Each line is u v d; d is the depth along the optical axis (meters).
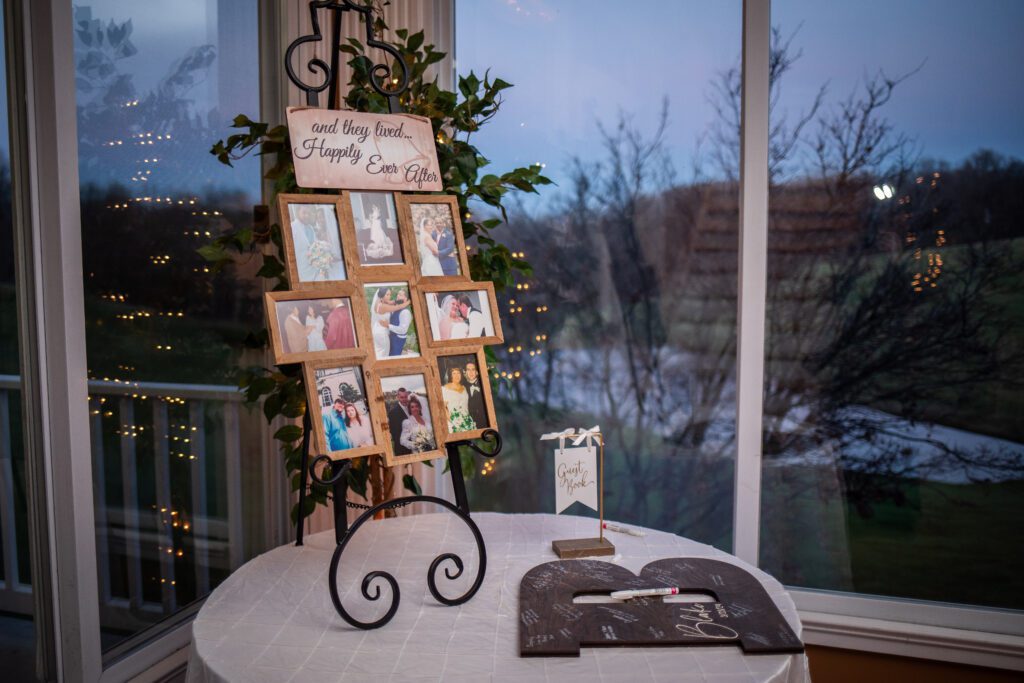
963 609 2.14
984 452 2.12
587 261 2.42
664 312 2.37
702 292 2.33
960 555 2.16
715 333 2.33
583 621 1.37
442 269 1.66
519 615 1.41
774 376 2.30
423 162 1.66
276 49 2.19
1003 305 2.08
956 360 2.13
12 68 1.44
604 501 2.47
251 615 1.43
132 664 1.73
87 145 1.58
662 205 2.35
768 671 1.23
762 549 2.34
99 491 1.65
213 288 2.00
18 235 1.46
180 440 1.90
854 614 2.23
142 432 1.77
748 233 2.24
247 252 2.14
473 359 1.64
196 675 1.28
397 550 1.76
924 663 2.13
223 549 2.07
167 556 1.86
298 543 1.79
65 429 1.53
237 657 1.27
